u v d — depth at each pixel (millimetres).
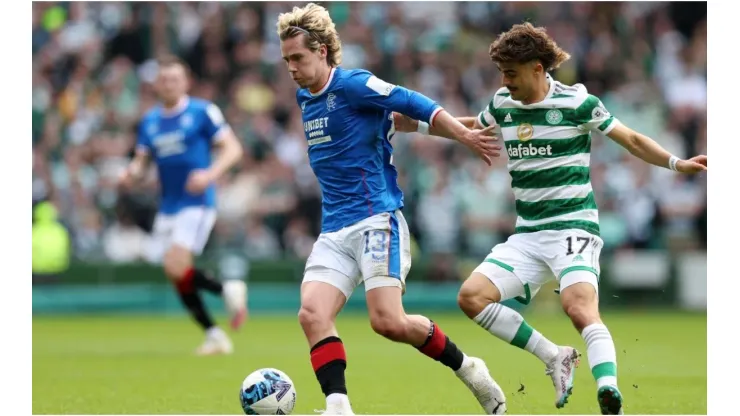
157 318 62656
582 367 36281
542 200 23484
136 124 74500
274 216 68562
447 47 82000
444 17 83688
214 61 79438
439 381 31984
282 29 22531
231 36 80312
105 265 64875
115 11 80125
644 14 84562
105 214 69625
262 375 22922
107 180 70875
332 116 22547
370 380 32250
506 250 24016
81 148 72500
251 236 67250
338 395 21516
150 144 40812
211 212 41094
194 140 40375
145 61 79250
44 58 78062
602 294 67875
